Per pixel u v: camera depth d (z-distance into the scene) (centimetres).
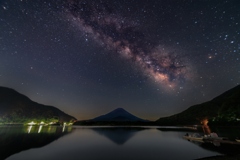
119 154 1920
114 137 3631
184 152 1988
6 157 1697
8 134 3572
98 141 2958
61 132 4572
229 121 6794
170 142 2830
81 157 1767
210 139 2772
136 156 1828
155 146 2458
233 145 2270
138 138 3466
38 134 3816
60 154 1875
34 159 1652
